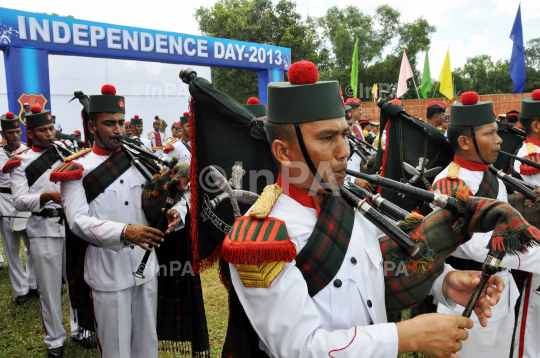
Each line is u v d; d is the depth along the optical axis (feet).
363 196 4.22
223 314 12.92
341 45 105.09
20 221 13.62
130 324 8.46
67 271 9.08
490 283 4.03
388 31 110.73
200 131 6.46
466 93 7.81
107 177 8.46
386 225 3.69
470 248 6.97
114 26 31.22
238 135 6.31
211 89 6.24
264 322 3.30
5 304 14.66
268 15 68.13
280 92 3.51
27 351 11.44
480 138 7.59
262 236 3.35
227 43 37.93
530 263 6.93
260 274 3.28
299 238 3.65
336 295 3.61
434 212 3.98
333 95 3.47
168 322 9.36
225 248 3.44
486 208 3.54
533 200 7.33
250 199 6.24
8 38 27.30
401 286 4.07
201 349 9.20
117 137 8.63
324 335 3.19
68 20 29.32
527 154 10.30
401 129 10.21
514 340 9.25
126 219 8.58
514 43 25.98
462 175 7.89
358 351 3.09
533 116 10.34
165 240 9.24
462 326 3.33
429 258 3.65
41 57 28.55
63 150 12.69
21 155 12.32
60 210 11.41
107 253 8.14
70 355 11.23
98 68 36.73
